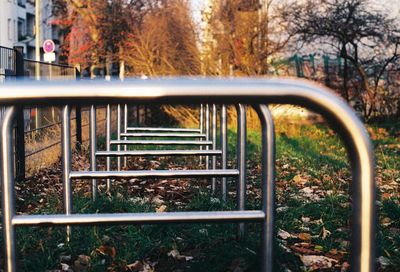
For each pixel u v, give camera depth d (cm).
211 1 1600
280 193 629
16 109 258
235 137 1329
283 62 1622
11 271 246
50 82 178
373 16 1570
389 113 1594
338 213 523
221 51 1598
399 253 410
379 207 543
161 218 259
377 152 1103
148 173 434
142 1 2389
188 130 891
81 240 423
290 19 1579
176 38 1633
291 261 387
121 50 1922
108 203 518
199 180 714
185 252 417
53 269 384
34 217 249
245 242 413
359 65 1592
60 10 2912
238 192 423
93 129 571
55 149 873
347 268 386
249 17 1576
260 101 180
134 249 412
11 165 252
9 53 705
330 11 1572
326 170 823
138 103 179
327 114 181
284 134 1450
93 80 180
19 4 4606
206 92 178
